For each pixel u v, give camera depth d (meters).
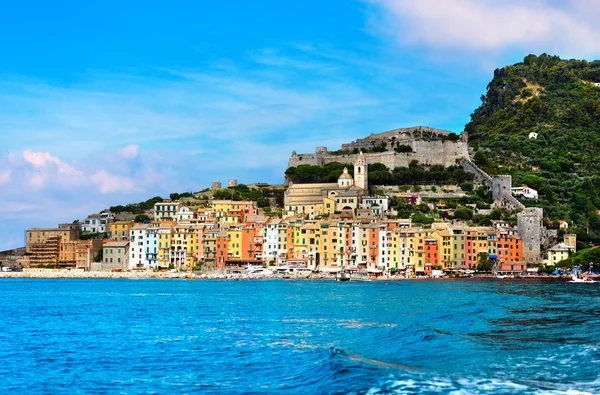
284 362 127.94
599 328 160.25
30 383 116.69
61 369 127.06
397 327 167.75
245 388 109.31
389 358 124.19
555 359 121.00
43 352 144.75
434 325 167.50
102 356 139.00
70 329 180.88
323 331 166.75
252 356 135.12
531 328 160.75
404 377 107.00
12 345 154.38
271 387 109.25
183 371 122.88
